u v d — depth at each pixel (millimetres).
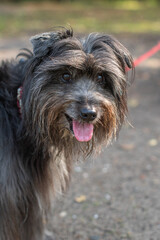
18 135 818
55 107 802
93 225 990
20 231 855
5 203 812
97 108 809
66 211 1038
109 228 979
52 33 802
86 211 1035
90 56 788
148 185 1135
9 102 833
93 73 804
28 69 795
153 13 5848
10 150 813
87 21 4586
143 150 1325
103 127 851
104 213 1027
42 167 845
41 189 850
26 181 826
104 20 4785
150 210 1034
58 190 897
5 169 807
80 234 966
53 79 800
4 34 3525
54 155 856
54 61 777
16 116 832
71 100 798
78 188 1126
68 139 854
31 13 5430
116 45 832
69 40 795
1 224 823
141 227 980
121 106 850
